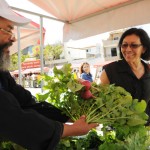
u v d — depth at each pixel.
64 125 1.00
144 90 2.11
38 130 0.93
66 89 1.29
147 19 2.51
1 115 0.91
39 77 1.38
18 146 1.10
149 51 2.21
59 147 1.14
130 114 1.20
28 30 3.61
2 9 1.06
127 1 2.62
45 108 1.34
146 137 1.21
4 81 1.28
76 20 3.16
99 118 1.19
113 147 1.12
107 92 1.27
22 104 1.34
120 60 2.23
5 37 1.08
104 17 2.88
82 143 1.24
